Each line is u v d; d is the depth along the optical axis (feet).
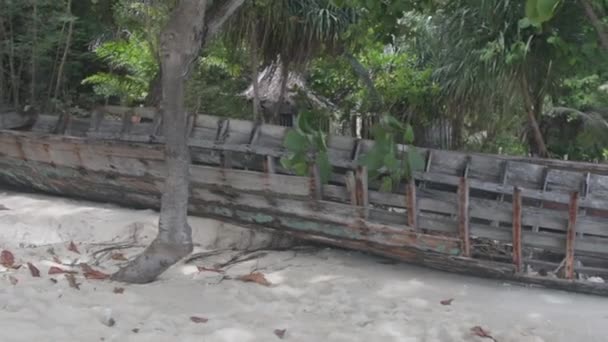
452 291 17.79
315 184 18.95
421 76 32.45
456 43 26.55
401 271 19.42
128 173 21.83
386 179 18.78
